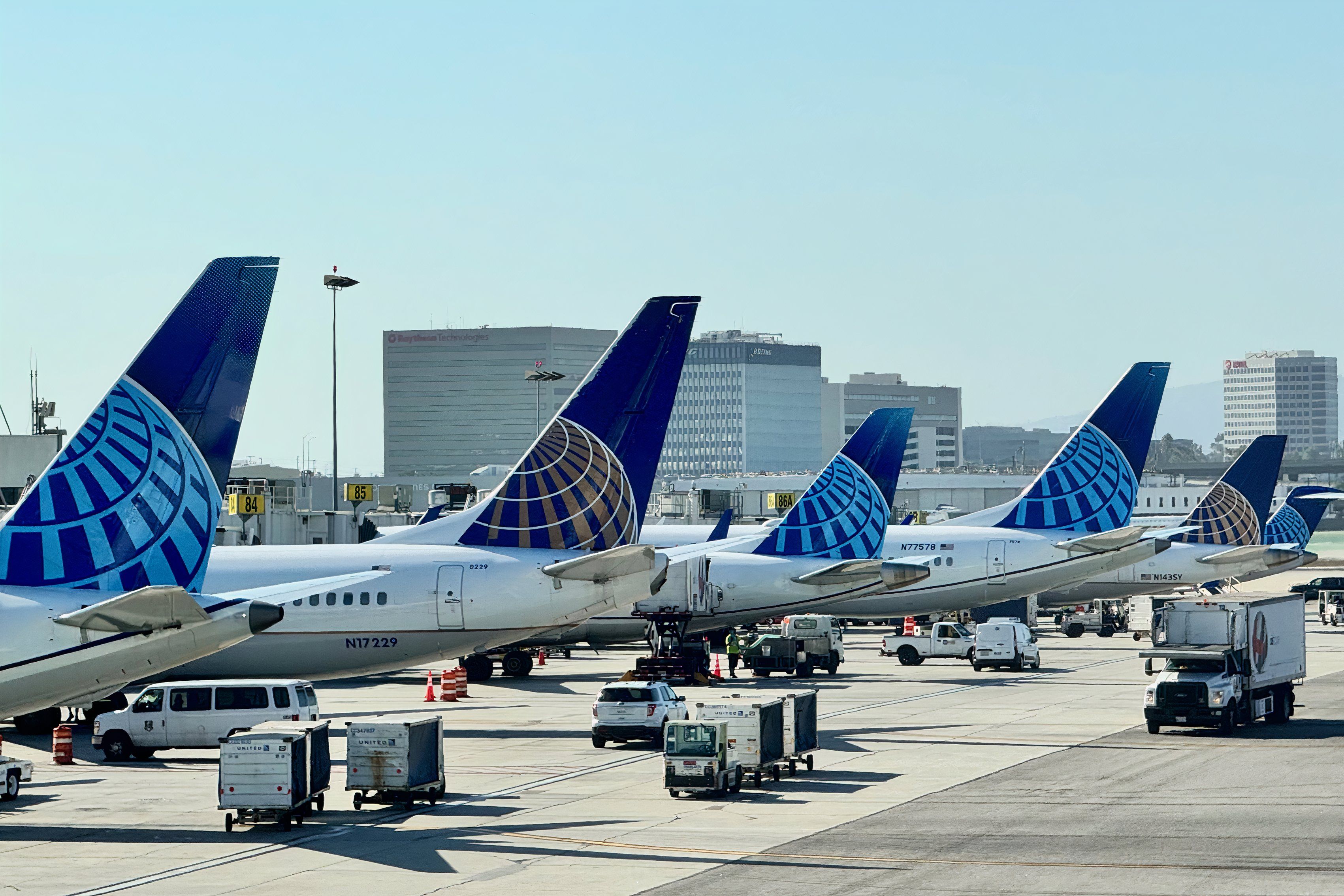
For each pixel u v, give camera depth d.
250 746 85.62
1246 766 109.88
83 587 80.81
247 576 137.38
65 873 74.12
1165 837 82.06
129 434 82.12
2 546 80.31
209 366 83.25
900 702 156.25
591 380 130.12
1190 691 126.94
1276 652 136.62
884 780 103.62
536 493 132.12
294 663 134.62
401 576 132.50
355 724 93.44
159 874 73.88
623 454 130.25
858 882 71.00
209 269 83.44
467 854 78.50
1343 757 114.56
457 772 109.25
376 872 74.12
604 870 74.38
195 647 81.19
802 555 193.38
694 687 175.88
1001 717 142.50
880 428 195.25
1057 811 90.81
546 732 134.12
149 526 82.06
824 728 133.75
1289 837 81.75
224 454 83.81
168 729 119.75
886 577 181.50
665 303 128.75
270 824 87.56
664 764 109.69
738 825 86.81
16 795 98.81
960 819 88.31
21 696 79.31
